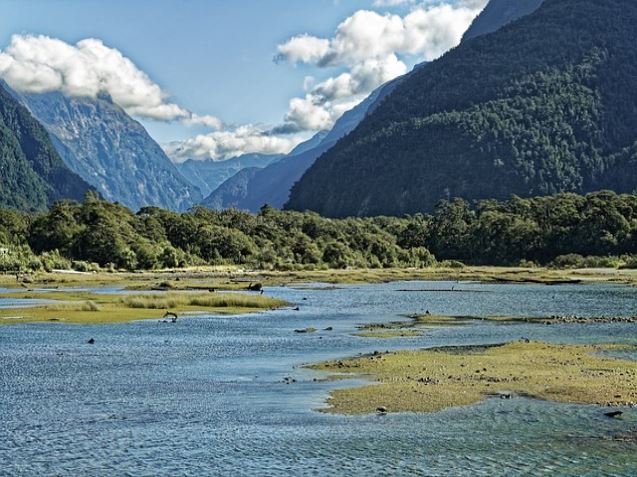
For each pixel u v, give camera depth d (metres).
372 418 30.69
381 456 25.66
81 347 52.12
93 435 28.28
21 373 41.47
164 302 86.81
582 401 33.41
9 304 89.44
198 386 37.56
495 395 34.72
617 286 141.12
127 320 70.81
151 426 29.64
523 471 24.05
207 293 105.81
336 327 66.69
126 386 37.72
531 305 94.25
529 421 29.97
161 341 55.78
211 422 30.17
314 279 167.00
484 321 72.38
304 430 28.94
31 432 28.69
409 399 33.94
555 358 45.69
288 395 35.09
